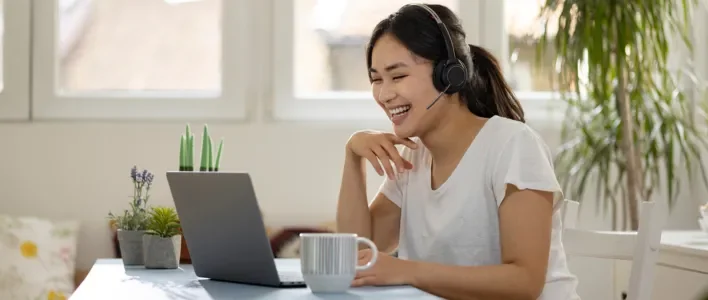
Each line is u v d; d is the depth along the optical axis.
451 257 1.86
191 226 1.62
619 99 3.16
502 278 1.63
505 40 3.66
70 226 3.34
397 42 1.81
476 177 1.84
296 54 3.60
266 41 3.56
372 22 3.65
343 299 1.38
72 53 3.57
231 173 1.47
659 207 1.88
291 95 3.55
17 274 3.16
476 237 1.84
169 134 3.48
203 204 1.56
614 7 3.03
